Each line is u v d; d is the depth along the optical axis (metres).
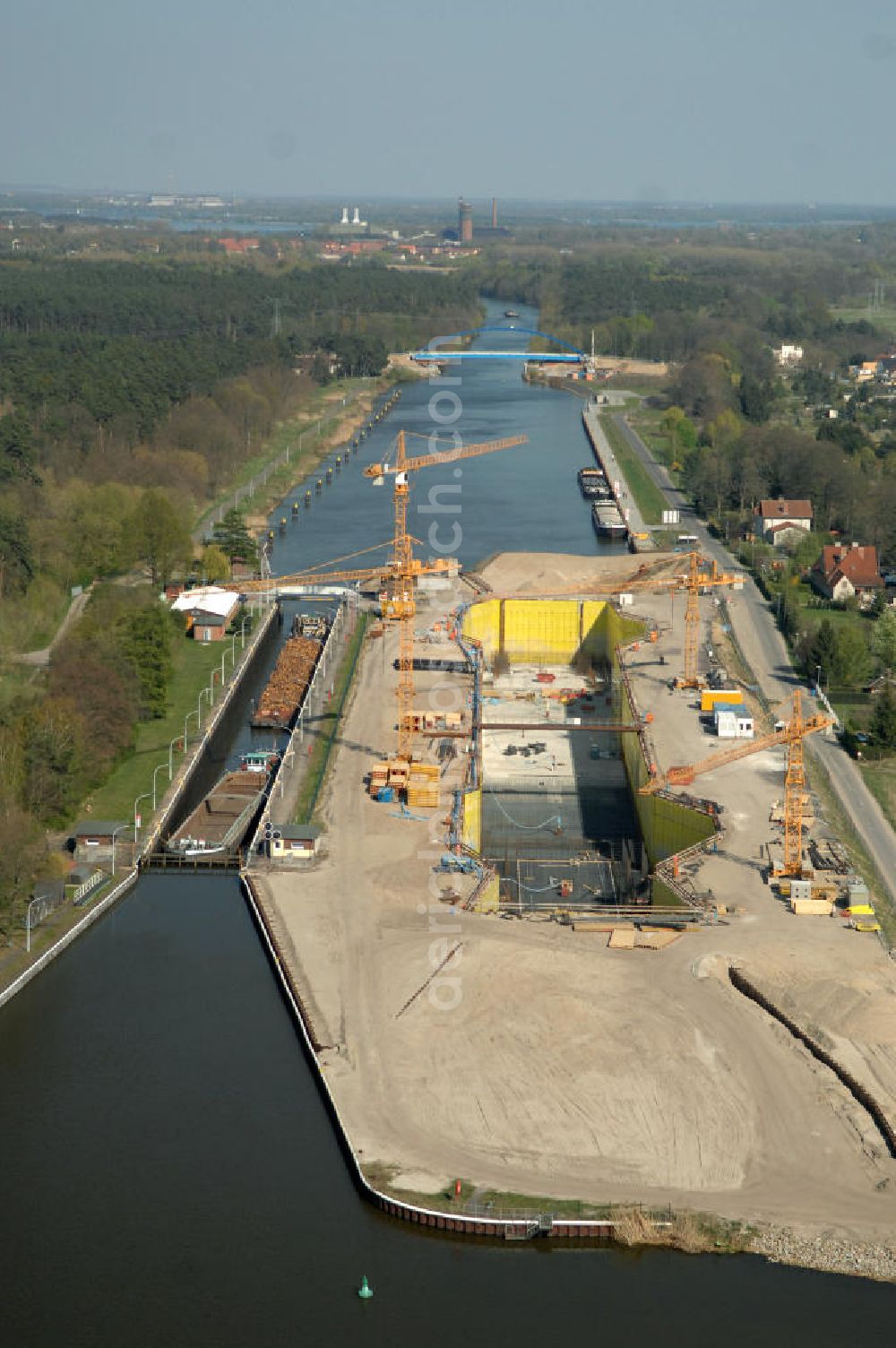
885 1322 139.50
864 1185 155.25
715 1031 180.75
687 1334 138.88
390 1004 187.38
